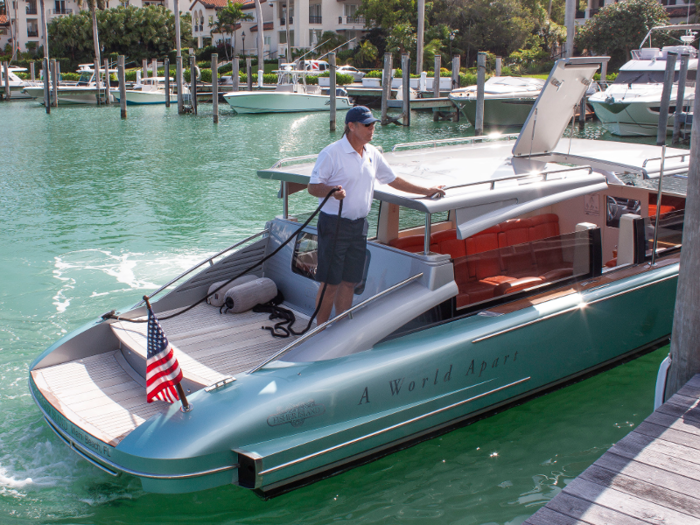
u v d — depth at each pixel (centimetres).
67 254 846
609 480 313
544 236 604
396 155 552
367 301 398
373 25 5338
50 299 679
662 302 539
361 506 374
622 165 562
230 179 1430
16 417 455
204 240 917
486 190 429
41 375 430
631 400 486
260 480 337
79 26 5691
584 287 494
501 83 2719
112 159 1747
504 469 407
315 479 373
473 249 545
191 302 509
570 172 497
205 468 330
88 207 1135
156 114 3322
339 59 5291
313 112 3397
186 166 1623
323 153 389
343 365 374
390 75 2666
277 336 454
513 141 650
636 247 541
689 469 320
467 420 440
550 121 570
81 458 411
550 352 466
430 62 4388
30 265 796
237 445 336
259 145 2069
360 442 377
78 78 5000
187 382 388
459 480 396
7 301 672
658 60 2356
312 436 356
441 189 408
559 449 428
